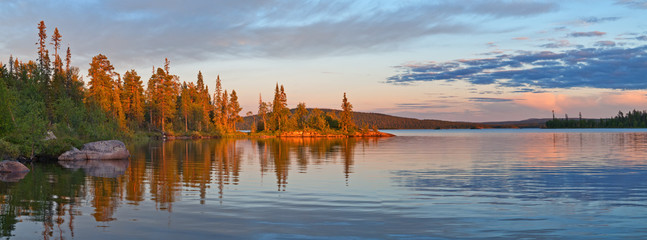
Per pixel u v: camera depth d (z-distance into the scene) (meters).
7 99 33.03
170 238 10.37
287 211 13.55
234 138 119.25
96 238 10.34
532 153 43.22
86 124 55.31
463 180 21.42
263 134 143.75
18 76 68.50
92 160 34.19
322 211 13.59
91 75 83.94
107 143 36.00
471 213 13.34
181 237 10.46
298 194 16.91
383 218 12.59
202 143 75.81
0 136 32.00
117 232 10.89
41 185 19.33
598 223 12.03
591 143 65.69
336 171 25.92
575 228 11.48
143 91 116.19
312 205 14.59
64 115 54.59
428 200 15.63
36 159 33.62
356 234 10.83
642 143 63.78
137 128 99.50
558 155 39.84
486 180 21.47
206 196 16.36
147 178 22.16
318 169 27.19
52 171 25.70
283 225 11.71
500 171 25.84
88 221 12.03
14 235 10.55
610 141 73.25
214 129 129.75
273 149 53.84
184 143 75.06
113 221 12.06
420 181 21.06
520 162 32.28
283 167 28.47
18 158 31.88
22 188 18.38
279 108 151.00
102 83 87.75
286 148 56.72
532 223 12.03
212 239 10.31
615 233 10.96
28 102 46.06
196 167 28.41
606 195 16.75
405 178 22.31
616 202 15.22
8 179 21.59
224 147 59.34
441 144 69.00
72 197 16.05
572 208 14.15
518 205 14.67
